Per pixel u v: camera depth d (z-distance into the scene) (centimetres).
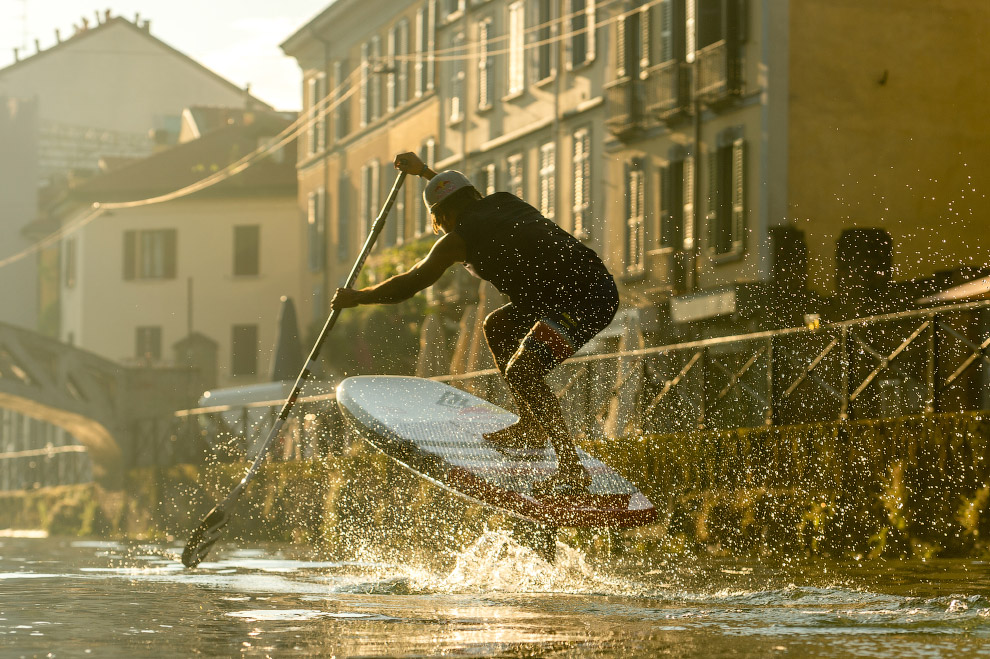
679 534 2234
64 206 10906
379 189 8100
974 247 4434
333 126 8856
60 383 6062
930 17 4509
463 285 5703
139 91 13550
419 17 7488
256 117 12444
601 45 5381
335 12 8544
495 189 6341
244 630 847
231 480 4366
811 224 4372
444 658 704
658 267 4909
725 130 4600
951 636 789
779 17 4403
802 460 2017
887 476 1861
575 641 777
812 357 2133
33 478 7538
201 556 1477
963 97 4534
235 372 10188
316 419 3944
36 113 11925
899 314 1938
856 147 4438
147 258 10494
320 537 3450
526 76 6034
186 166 10769
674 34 4856
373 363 6041
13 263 11725
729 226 4612
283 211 10275
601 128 5366
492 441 1385
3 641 791
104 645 770
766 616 902
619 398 2670
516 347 1308
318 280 9069
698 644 759
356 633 827
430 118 7275
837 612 919
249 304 10288
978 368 1891
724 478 2164
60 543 3872
